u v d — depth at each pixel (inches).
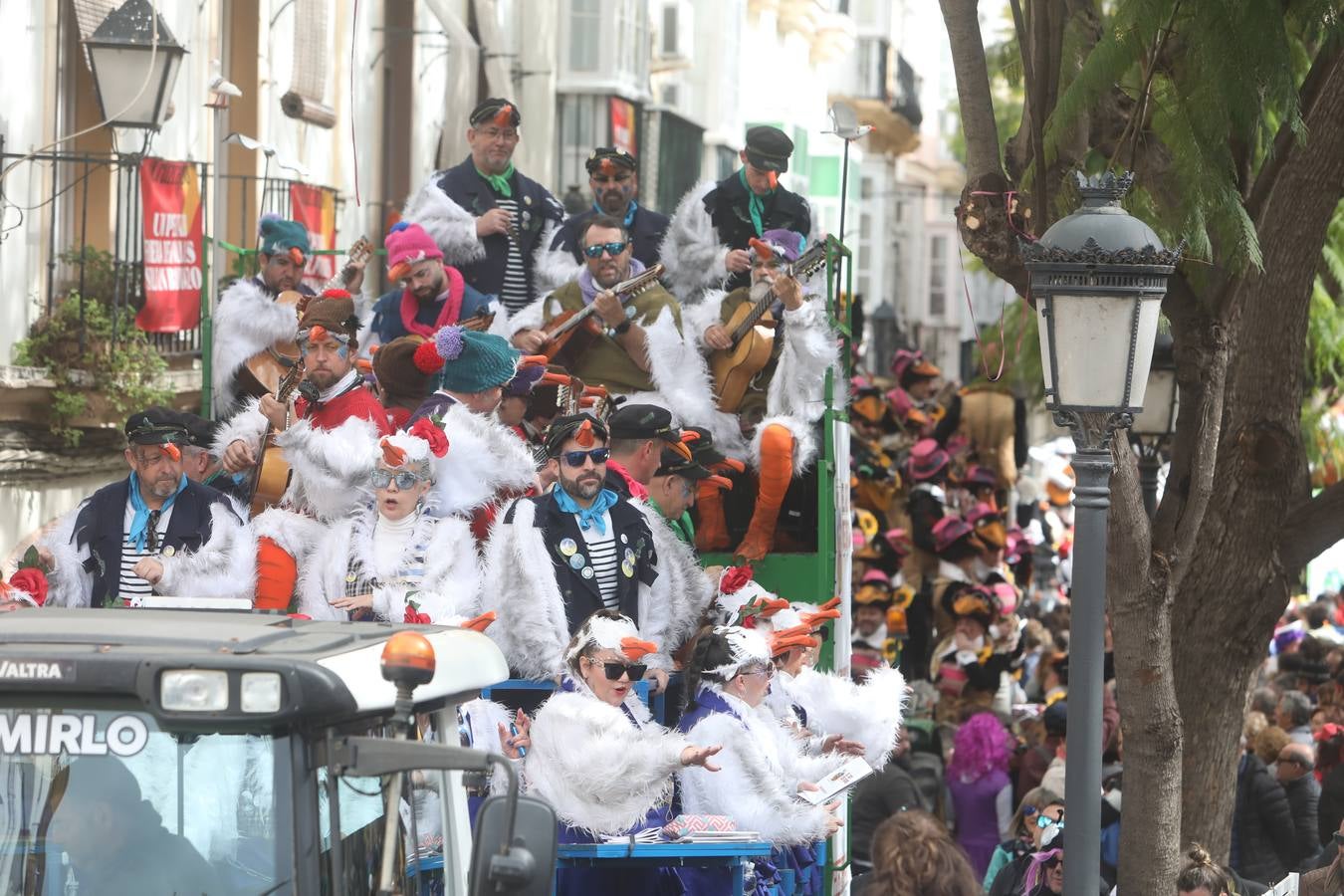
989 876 538.9
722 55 1739.7
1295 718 671.1
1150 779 458.3
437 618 376.8
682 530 485.4
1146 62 439.2
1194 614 485.4
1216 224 444.1
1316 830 582.2
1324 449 920.9
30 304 679.1
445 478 406.6
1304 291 475.5
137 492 398.0
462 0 1169.4
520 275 592.4
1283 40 418.9
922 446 890.1
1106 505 395.9
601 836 361.4
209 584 384.5
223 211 892.0
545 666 399.2
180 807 224.5
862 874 561.0
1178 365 471.5
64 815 225.3
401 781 248.7
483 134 587.5
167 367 714.8
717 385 519.5
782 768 400.2
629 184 580.1
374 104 1103.0
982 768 638.5
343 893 229.9
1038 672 861.8
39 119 692.7
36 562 380.8
